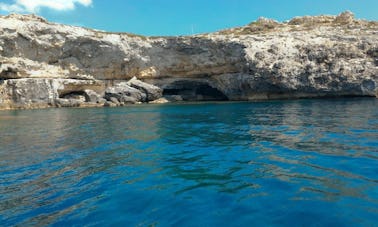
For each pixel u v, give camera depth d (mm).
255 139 14633
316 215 6098
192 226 5848
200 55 52844
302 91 45406
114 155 12258
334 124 18344
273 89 46406
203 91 59781
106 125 22344
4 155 12969
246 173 9117
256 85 46906
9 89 47344
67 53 52969
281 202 6816
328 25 56344
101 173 9695
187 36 53750
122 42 54312
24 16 54031
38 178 9430
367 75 42375
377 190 7230
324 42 46375
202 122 22125
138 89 51688
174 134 17031
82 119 27328
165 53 54719
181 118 25391
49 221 6328
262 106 34594
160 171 9688
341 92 43625
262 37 49781
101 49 53219
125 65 54906
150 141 15141
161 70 55594
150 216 6355
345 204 6543
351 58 44188
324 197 6980
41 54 51906
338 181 7988
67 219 6387
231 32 60312
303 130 16625
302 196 7102
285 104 36094
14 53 50281
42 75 50438
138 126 21094
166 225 5922
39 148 14328
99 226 6004
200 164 10391
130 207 6867
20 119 28953
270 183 8117
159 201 7148
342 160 10008
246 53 47250
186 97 57000
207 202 6988
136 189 8039
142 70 55656
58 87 49188
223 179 8641
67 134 18500
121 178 9078
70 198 7598
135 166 10414
